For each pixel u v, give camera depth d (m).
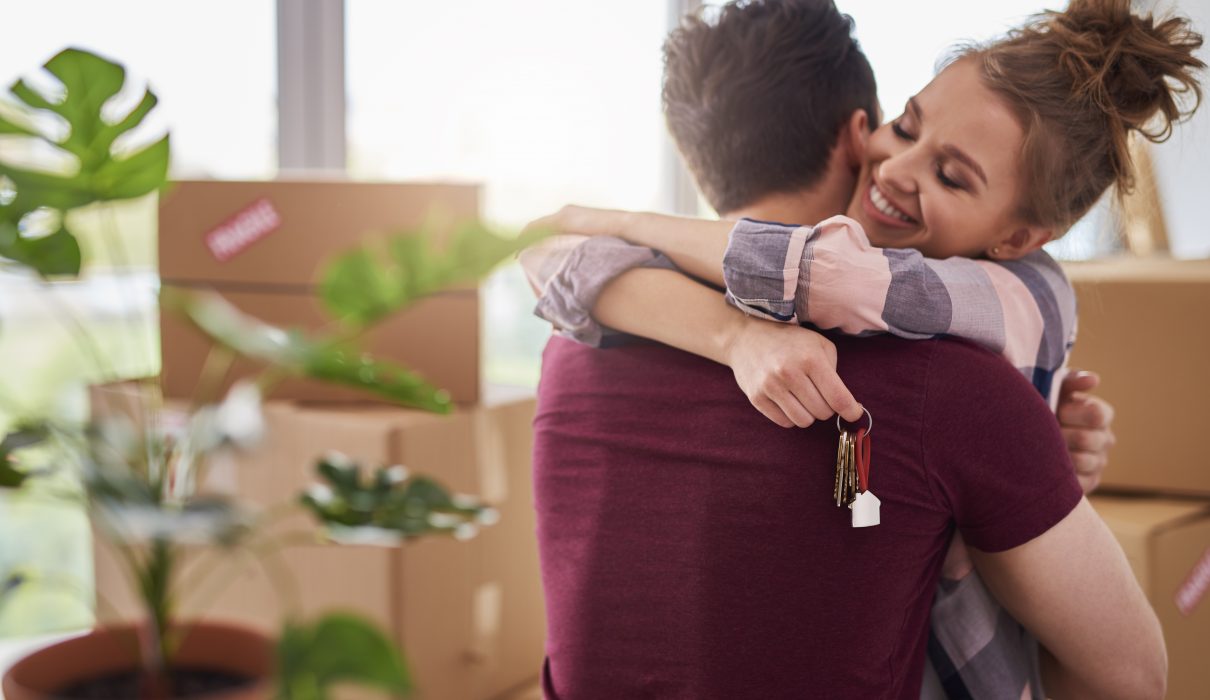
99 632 0.68
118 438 0.69
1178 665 1.44
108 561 1.53
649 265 0.96
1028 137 0.91
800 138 1.02
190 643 0.68
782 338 0.85
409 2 1.93
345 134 1.87
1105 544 0.88
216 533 0.55
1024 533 0.86
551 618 1.00
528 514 1.60
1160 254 1.72
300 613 1.40
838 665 0.86
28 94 0.69
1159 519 1.47
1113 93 0.92
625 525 0.94
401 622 1.37
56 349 1.65
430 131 1.97
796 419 0.83
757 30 1.02
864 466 0.83
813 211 1.05
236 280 1.51
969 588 0.95
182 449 0.72
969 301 0.87
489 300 1.54
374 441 1.36
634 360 0.96
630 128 2.14
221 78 1.80
